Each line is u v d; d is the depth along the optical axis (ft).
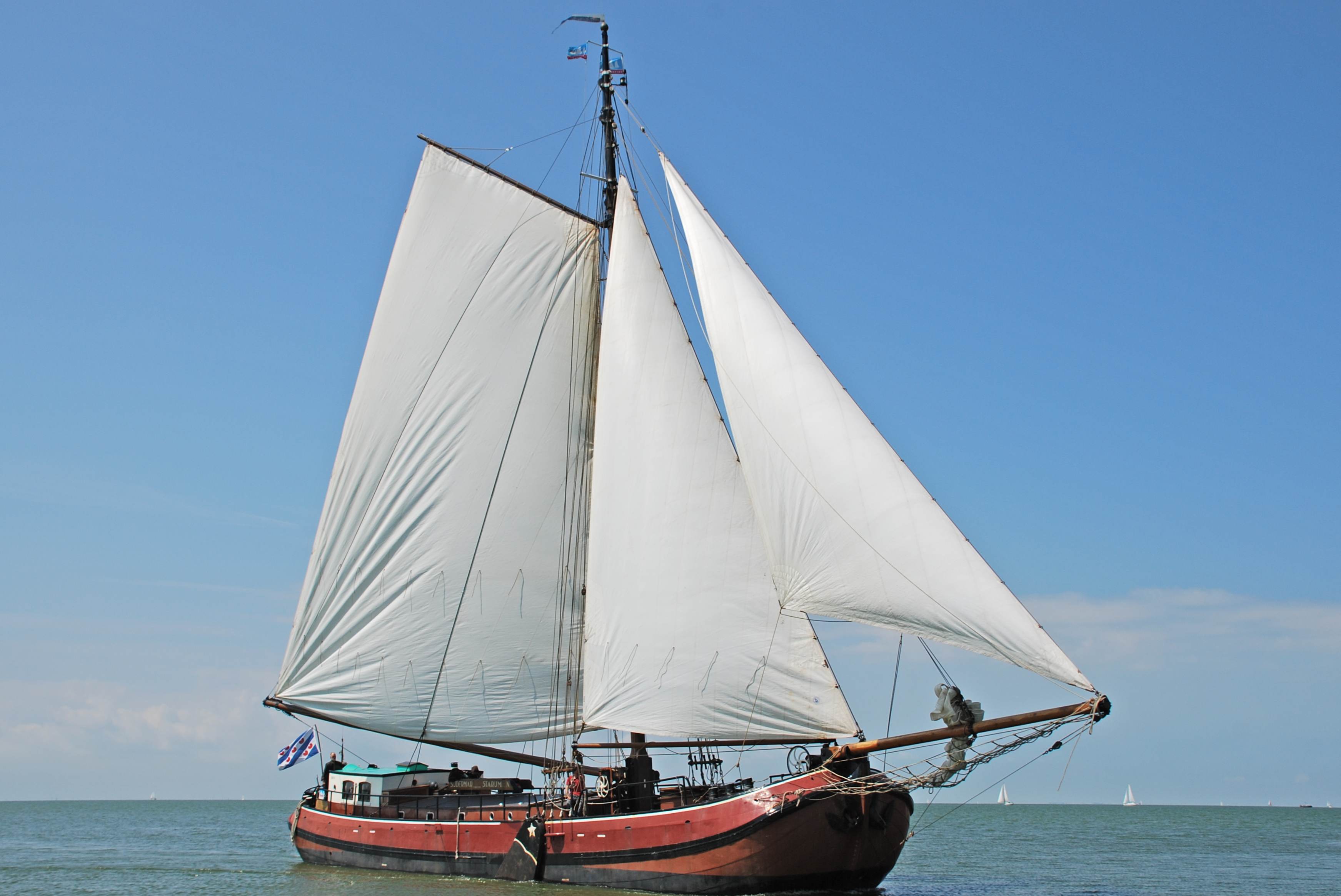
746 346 103.30
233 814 604.90
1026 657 85.71
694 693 105.19
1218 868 178.40
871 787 90.79
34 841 257.34
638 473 112.16
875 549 93.04
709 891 92.02
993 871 163.94
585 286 132.87
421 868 113.19
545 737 122.42
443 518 129.29
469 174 135.64
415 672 126.82
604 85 135.03
